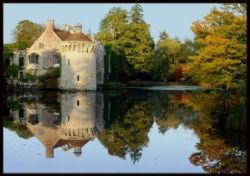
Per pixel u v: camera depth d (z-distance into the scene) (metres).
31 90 91.06
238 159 24.92
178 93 79.06
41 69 95.44
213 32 52.84
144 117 44.59
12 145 29.69
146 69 109.81
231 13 51.12
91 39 99.31
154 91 86.94
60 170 23.08
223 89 59.22
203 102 59.72
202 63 51.62
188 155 26.45
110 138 32.81
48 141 31.28
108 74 104.25
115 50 106.25
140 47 108.00
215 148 27.98
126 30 109.44
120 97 70.62
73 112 48.66
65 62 91.38
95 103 59.53
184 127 37.31
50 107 53.59
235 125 33.66
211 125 37.81
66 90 90.88
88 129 36.88
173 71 123.12
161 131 35.72
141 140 31.88
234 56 49.50
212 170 22.72
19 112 48.12
